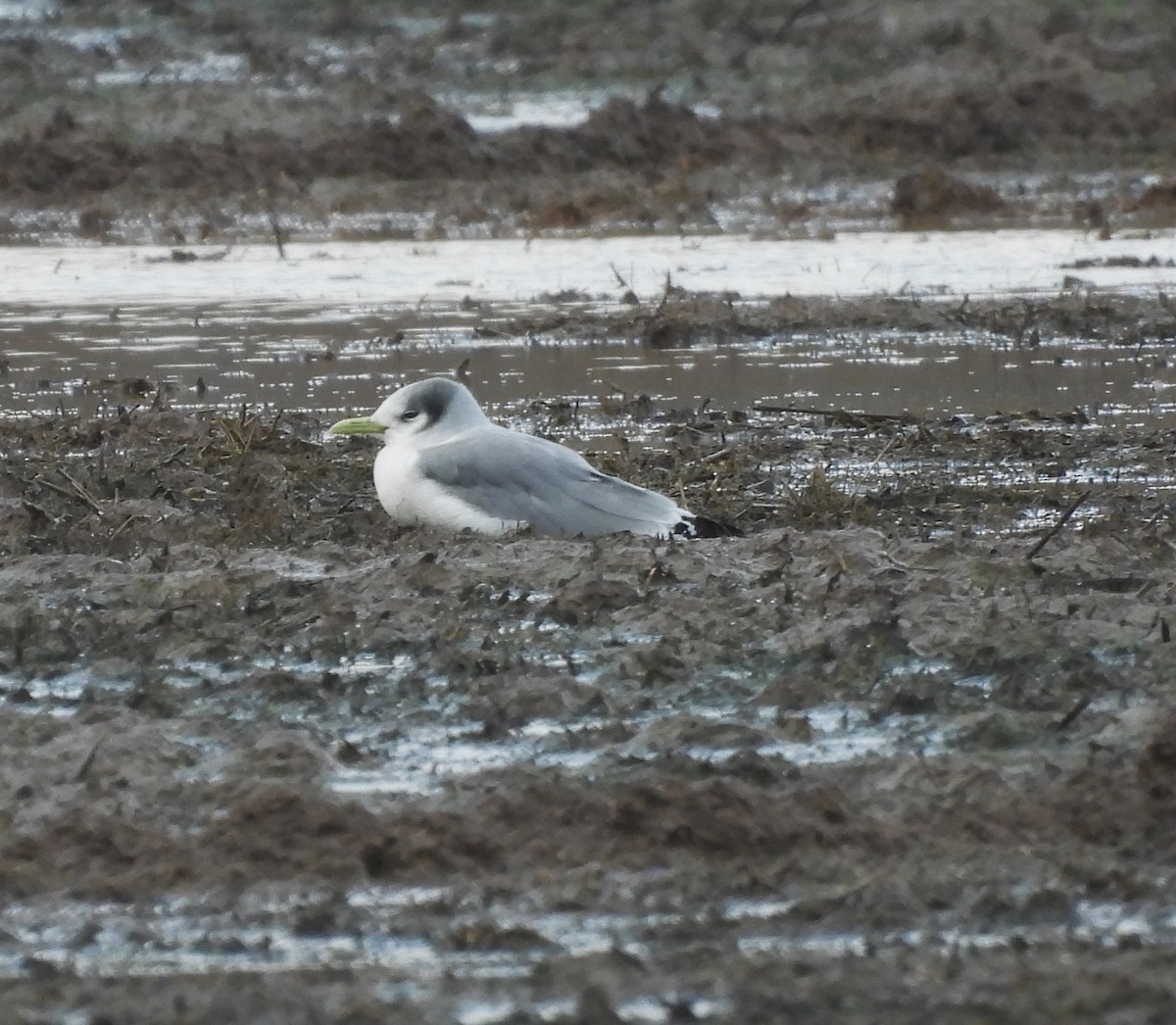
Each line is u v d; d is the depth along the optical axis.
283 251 32.81
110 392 21.11
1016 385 21.45
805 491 15.53
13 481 15.60
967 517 14.96
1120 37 55.22
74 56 52.06
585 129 43.06
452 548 13.30
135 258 32.06
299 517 14.71
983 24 54.25
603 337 24.69
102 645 11.59
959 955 7.77
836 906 8.19
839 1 58.41
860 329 25.11
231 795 9.27
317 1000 7.41
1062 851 8.71
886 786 9.38
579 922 8.16
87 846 8.70
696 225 36.44
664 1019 7.33
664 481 16.19
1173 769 9.27
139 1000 7.45
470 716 10.45
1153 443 17.94
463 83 51.91
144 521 14.37
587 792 9.00
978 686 10.87
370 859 8.59
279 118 45.25
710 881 8.44
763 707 10.59
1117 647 11.35
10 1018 7.32
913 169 43.09
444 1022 7.25
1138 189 40.69
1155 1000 7.36
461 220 36.66
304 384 21.58
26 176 38.75
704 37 54.94
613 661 11.12
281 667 11.30
